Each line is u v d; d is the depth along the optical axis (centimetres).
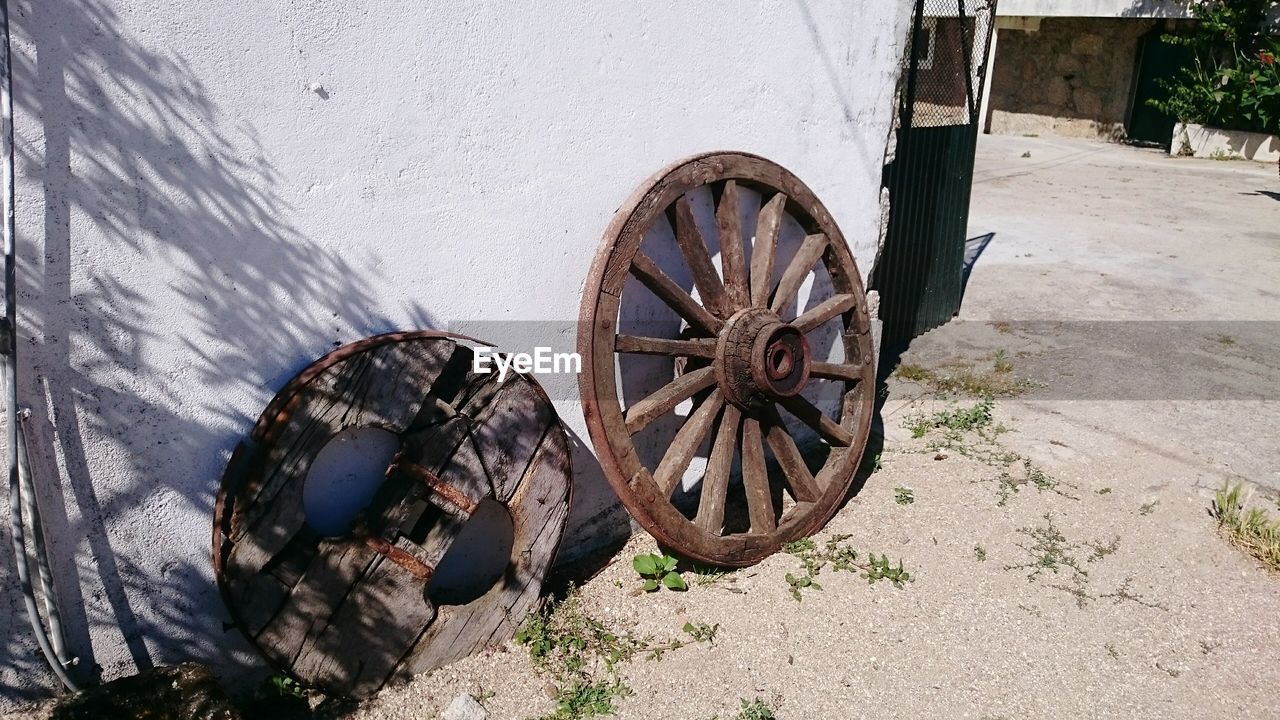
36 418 228
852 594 350
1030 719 289
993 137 1859
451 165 292
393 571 276
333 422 258
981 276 810
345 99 263
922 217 611
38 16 211
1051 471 453
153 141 232
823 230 403
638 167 349
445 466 281
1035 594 354
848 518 409
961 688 302
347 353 261
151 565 254
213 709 243
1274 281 796
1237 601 353
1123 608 346
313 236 266
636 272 329
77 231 225
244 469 254
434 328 302
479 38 288
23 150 215
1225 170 1408
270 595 255
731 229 360
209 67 237
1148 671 312
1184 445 480
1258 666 316
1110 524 405
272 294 261
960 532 396
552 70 311
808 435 478
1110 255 885
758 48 379
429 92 281
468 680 292
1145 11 1556
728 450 359
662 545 371
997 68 1931
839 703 293
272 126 251
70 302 228
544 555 311
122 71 224
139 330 239
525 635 309
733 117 379
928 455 471
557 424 306
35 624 229
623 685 295
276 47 247
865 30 427
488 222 307
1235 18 1459
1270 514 412
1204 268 837
